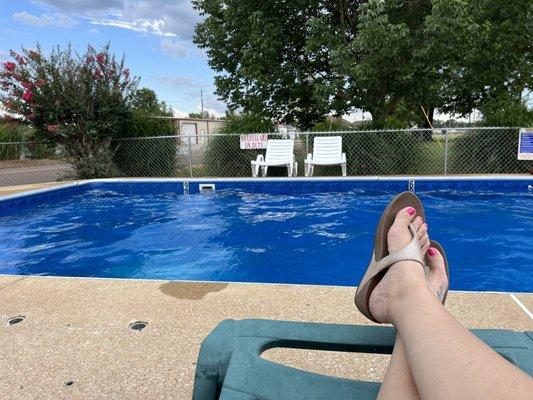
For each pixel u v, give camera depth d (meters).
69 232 5.29
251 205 6.70
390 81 10.40
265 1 10.26
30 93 8.27
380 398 0.86
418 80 10.41
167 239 4.88
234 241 4.72
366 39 8.56
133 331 2.00
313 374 1.04
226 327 1.21
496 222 5.17
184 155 9.60
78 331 2.02
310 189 7.68
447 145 8.20
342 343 1.12
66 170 10.66
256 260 4.05
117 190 8.48
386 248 1.32
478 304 2.18
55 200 7.59
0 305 2.35
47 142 9.21
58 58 8.60
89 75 8.75
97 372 1.67
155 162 9.70
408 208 1.47
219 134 9.22
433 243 1.48
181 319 2.11
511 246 4.26
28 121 8.71
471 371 0.75
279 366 1.06
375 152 8.73
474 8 9.36
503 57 10.44
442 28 8.33
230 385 0.99
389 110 11.56
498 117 8.45
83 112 8.71
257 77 10.56
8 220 6.00
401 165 8.66
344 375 1.58
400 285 1.08
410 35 9.30
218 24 11.52
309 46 9.73
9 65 8.29
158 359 1.75
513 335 1.13
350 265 3.85
